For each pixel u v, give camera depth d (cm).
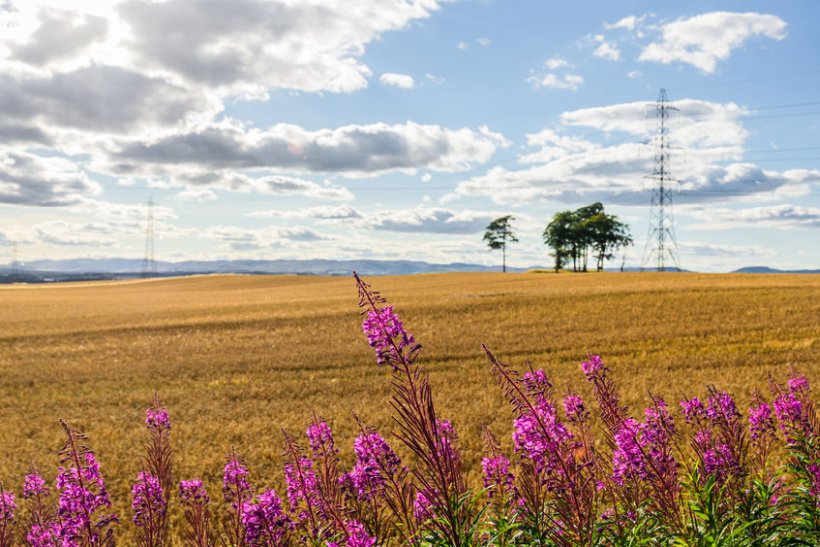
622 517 461
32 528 555
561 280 8338
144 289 12138
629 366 2619
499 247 15850
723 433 548
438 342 3484
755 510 485
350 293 7906
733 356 2731
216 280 13600
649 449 498
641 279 7662
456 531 393
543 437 421
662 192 12388
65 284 16000
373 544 425
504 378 428
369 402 2195
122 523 1097
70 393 2630
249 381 2725
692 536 457
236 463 601
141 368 3123
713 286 5572
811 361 2556
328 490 518
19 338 4306
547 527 440
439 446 385
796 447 546
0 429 2023
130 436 1852
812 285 5438
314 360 3142
